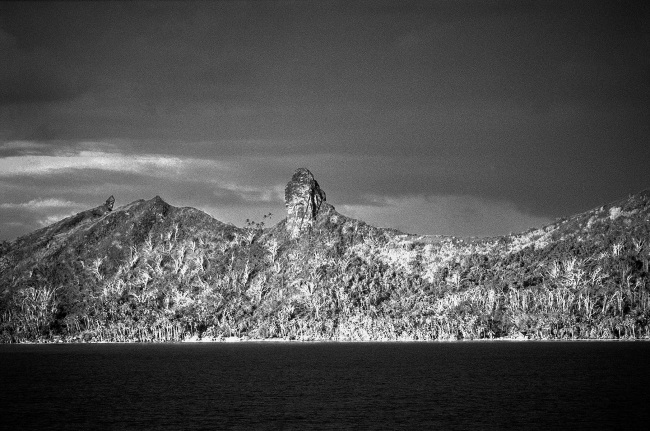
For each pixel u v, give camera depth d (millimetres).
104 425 147500
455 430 138125
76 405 175000
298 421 148750
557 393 185000
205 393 195875
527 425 142000
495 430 137875
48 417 157500
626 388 192750
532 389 194250
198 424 146750
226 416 155625
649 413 153250
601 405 163875
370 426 142750
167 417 155375
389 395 187250
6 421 153125
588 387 195875
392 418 151000
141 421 151125
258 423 147000
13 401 183375
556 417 149750
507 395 183375
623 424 142250
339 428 141000
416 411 159500
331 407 166625
